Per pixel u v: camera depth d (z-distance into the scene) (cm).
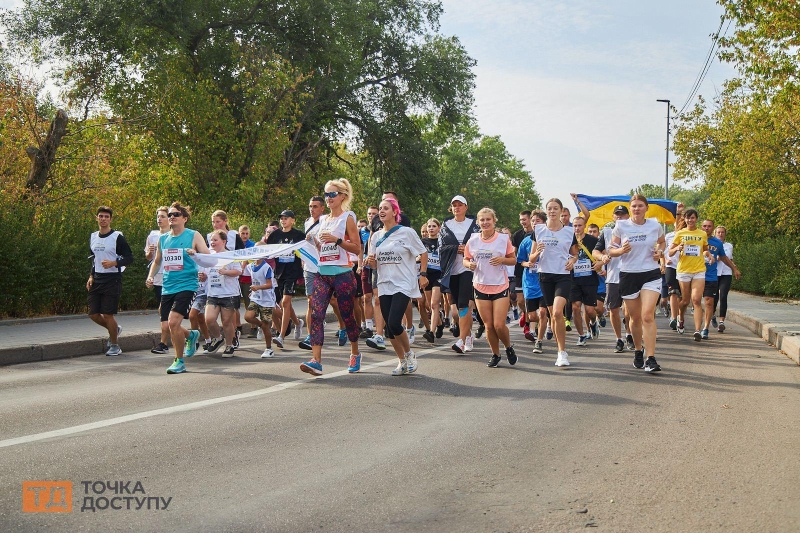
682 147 3803
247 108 3125
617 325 1185
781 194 2964
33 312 1587
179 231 978
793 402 752
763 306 2197
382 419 668
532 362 1056
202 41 3372
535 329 1490
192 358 1112
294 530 399
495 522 412
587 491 466
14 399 762
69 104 2427
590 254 1157
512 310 1942
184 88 2923
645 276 948
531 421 662
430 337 1294
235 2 3366
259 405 728
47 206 1786
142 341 1279
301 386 841
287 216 1280
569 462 531
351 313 936
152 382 875
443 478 493
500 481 487
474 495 458
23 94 2030
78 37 2978
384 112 4253
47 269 1577
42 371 982
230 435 605
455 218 1234
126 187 2225
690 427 639
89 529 400
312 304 930
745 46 1580
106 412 693
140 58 2936
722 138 3431
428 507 436
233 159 3064
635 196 945
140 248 1864
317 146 3834
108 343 1197
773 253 2894
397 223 938
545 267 1020
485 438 600
